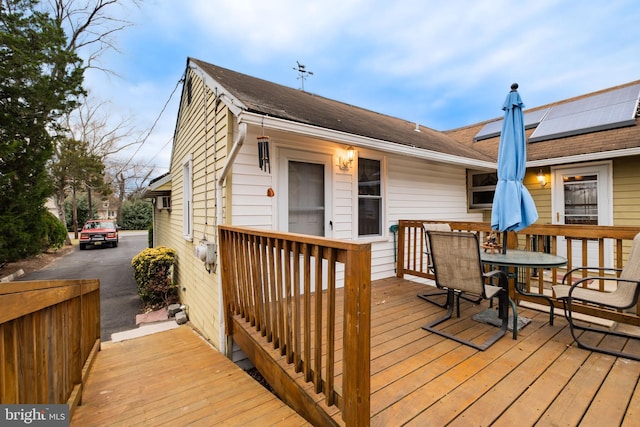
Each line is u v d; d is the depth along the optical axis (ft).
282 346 7.04
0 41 23.09
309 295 5.81
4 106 23.59
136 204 94.22
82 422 6.35
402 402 5.65
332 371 5.26
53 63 26.71
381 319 9.99
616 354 7.38
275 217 12.29
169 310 18.62
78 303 7.63
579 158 16.79
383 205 16.63
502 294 8.87
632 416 5.24
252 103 10.27
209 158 13.44
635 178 16.44
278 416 6.15
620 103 20.27
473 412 5.37
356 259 4.43
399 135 17.35
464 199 22.11
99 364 9.51
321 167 13.93
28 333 4.84
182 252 20.43
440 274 9.24
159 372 8.80
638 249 8.12
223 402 6.96
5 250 24.12
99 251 47.44
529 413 5.34
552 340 8.36
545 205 19.81
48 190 27.50
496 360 7.23
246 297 9.27
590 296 8.14
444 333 8.72
